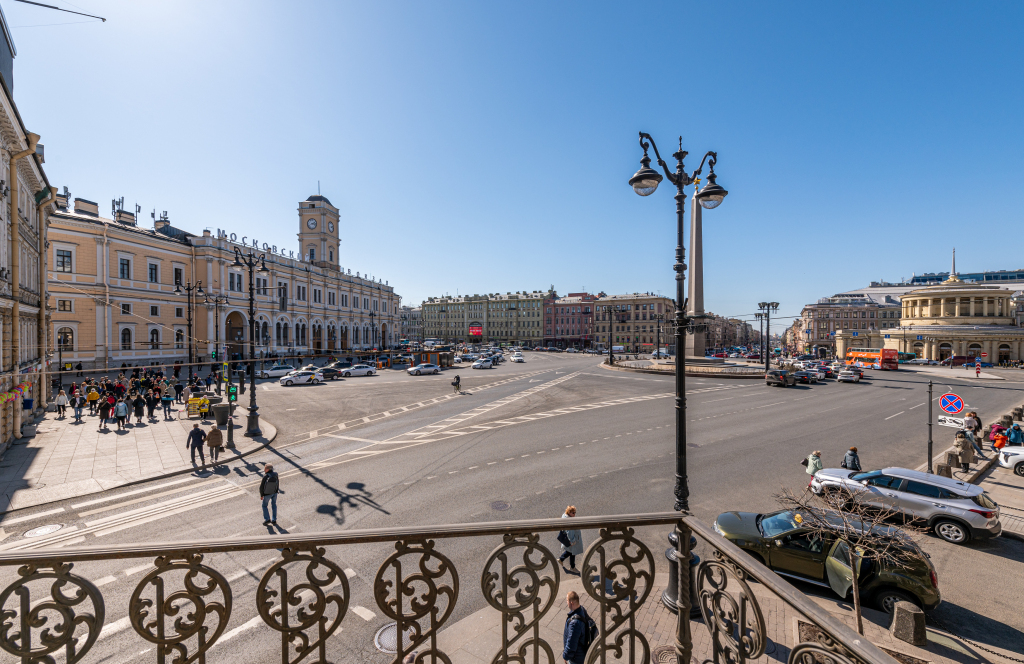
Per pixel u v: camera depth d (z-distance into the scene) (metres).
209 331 51.34
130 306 44.06
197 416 23.27
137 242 44.97
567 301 126.56
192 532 10.34
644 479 13.88
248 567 8.73
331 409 27.11
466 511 11.47
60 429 20.66
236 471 14.86
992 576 8.98
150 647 6.80
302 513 11.38
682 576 3.01
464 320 138.00
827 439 19.25
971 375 49.88
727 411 25.95
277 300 63.34
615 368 55.25
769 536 8.79
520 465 15.30
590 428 21.25
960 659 6.48
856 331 90.50
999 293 72.44
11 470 14.75
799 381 40.25
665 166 7.72
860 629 6.98
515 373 50.41
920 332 73.31
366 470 14.84
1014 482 14.58
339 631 6.98
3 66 18.88
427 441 18.86
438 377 46.19
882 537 7.69
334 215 82.88
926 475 11.29
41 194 25.17
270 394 33.41
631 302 116.06
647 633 6.71
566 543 8.55
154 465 15.28
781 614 7.33
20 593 2.14
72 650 2.18
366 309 88.38
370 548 9.65
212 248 52.25
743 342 189.12
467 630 6.91
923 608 7.50
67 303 39.38
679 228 7.65
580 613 5.12
